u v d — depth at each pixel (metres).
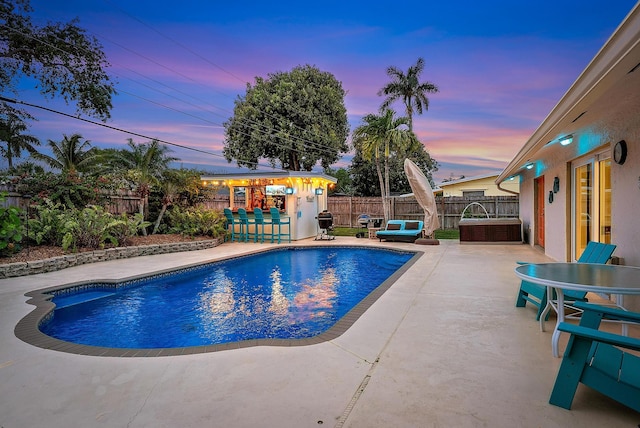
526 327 3.82
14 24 12.40
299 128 24.30
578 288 2.80
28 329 3.99
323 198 17.34
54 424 2.18
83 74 13.98
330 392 2.51
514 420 2.14
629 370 2.19
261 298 6.26
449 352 3.17
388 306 4.67
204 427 2.12
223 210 14.80
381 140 18.34
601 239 5.95
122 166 13.10
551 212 8.78
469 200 18.16
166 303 5.94
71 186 9.66
